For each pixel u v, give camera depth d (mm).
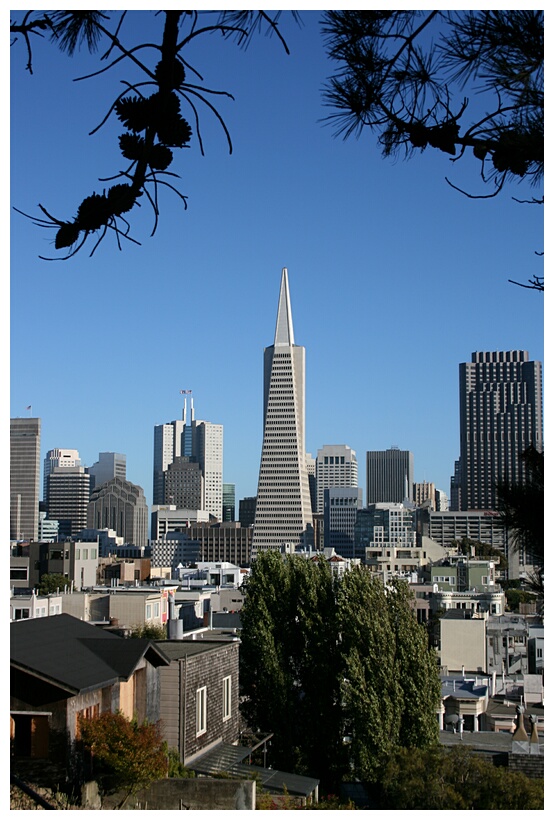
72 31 6148
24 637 22094
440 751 29062
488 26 6582
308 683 37906
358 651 36656
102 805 20797
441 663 73188
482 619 75125
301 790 26188
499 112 6859
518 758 34375
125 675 21906
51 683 19938
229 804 20641
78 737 20594
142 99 6145
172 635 36750
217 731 29719
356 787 36938
